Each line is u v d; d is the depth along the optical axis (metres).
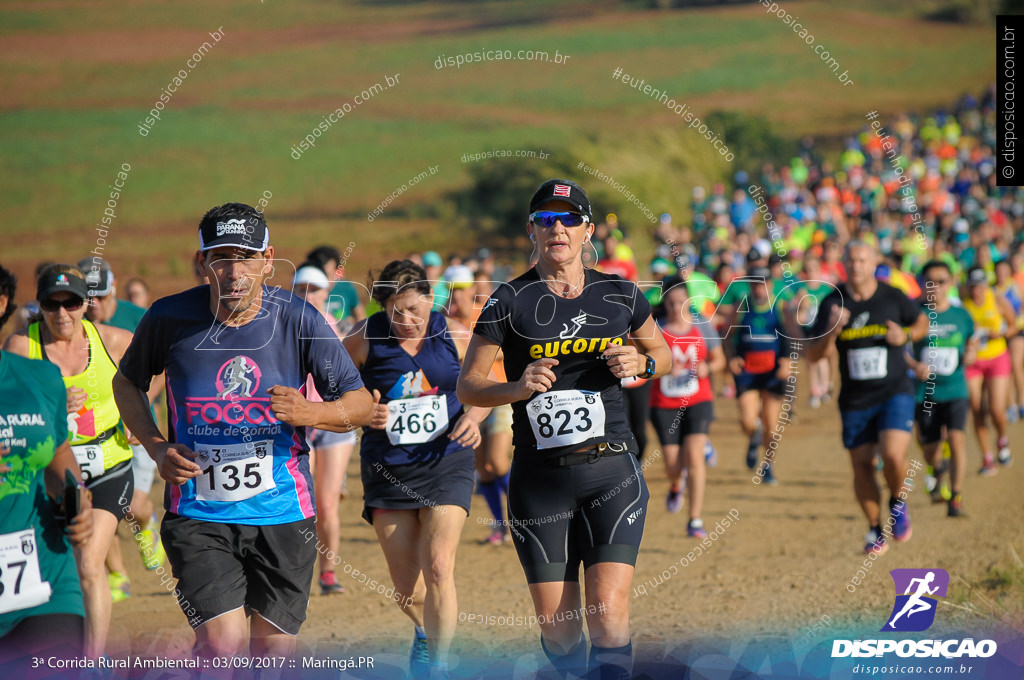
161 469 5.79
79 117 55.38
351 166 49.53
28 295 28.16
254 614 6.22
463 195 41.56
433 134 55.09
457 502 7.50
